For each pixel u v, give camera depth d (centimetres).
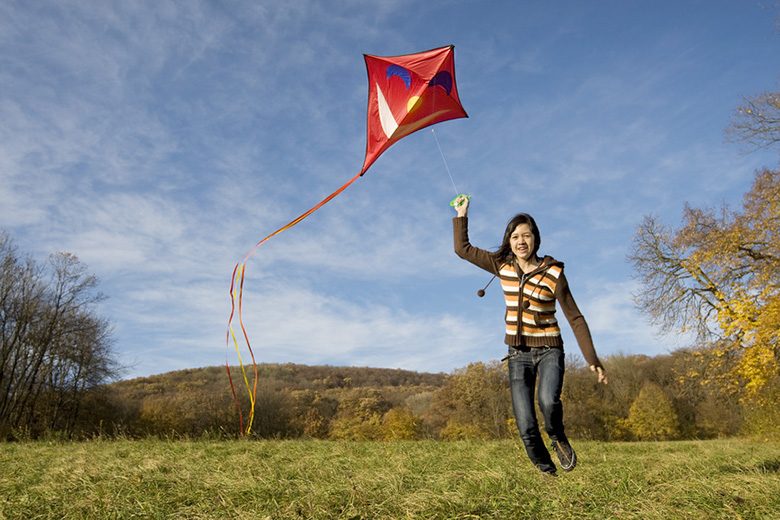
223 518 360
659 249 2092
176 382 6047
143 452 767
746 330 1698
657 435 3991
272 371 7350
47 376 2845
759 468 525
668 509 355
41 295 2805
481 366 4559
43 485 475
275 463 622
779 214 1889
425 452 780
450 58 450
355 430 4606
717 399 2320
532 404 369
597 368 348
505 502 377
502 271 377
